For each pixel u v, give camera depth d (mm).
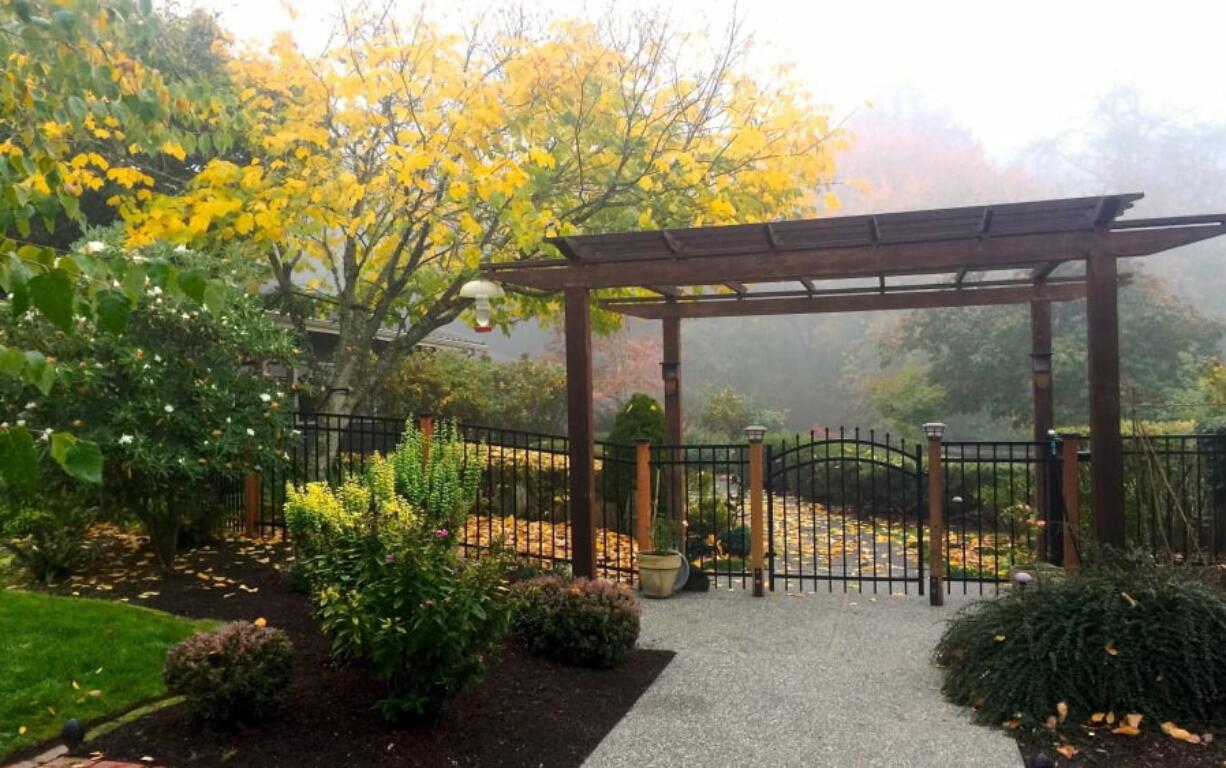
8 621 5297
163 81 4668
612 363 25219
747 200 9508
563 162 9664
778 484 16156
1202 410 10727
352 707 4316
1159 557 6176
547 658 5312
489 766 3879
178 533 7699
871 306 9070
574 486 7230
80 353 6258
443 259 10547
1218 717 4223
